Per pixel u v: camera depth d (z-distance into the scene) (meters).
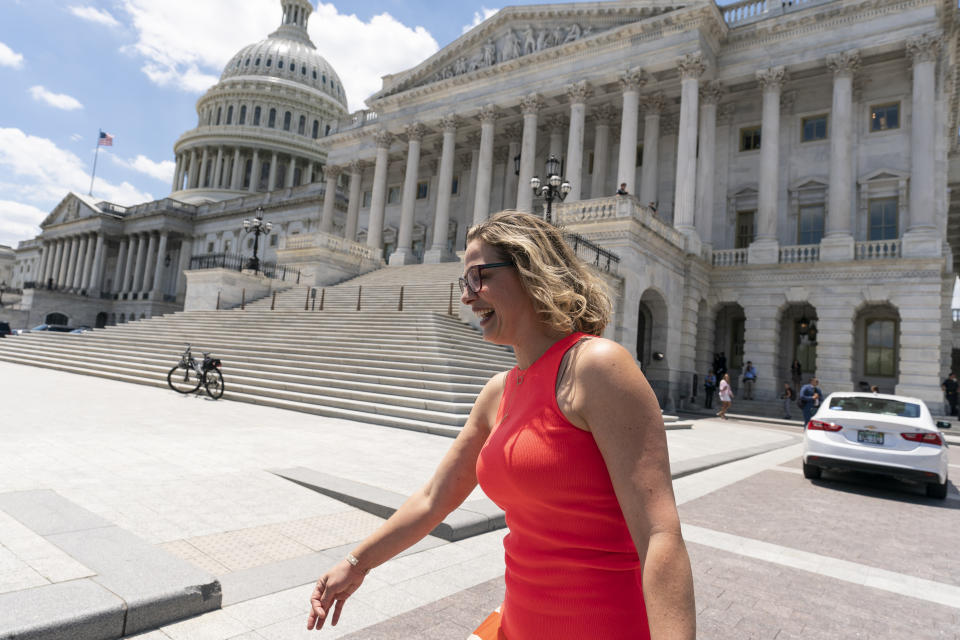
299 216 59.62
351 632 3.41
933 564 5.50
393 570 4.48
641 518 1.12
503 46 35.53
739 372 30.38
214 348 20.00
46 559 3.77
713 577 4.84
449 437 10.94
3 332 53.75
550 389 1.35
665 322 25.02
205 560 4.34
